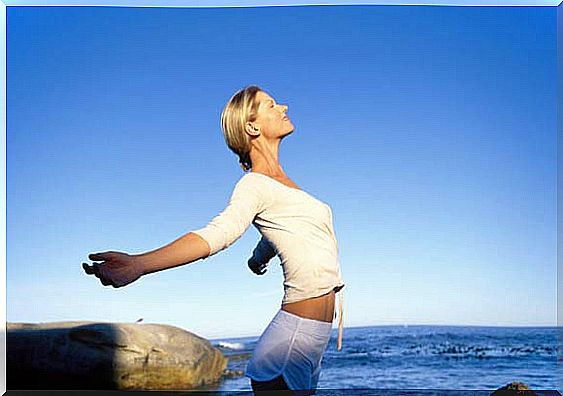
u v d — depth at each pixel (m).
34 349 6.84
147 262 2.70
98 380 6.83
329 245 3.12
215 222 2.94
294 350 3.05
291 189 3.11
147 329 7.09
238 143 3.24
